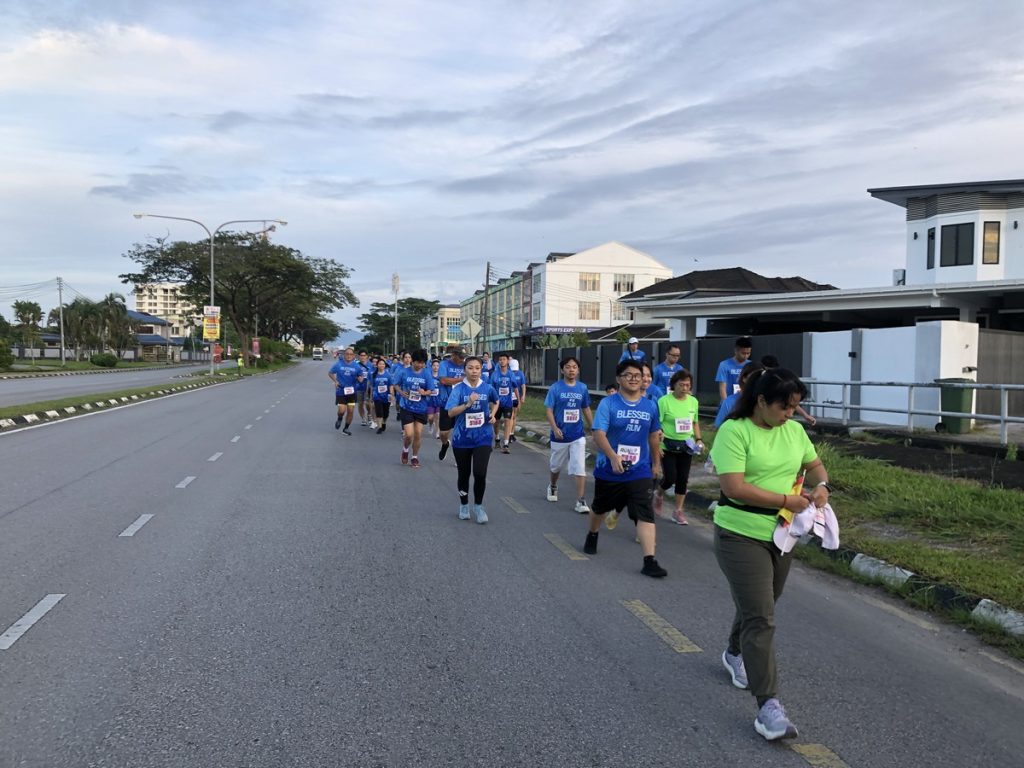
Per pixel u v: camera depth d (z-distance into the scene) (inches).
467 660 188.2
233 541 299.1
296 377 2231.8
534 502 402.6
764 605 156.3
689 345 831.1
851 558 282.4
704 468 492.7
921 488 359.6
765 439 159.2
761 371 162.7
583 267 2815.0
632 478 271.7
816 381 576.7
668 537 331.0
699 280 1779.0
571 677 179.8
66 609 217.9
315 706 161.6
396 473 487.2
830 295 955.3
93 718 154.3
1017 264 1035.9
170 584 242.5
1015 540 285.3
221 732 149.8
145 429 717.9
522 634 206.8
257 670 179.0
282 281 2618.1
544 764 141.2
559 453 384.2
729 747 149.3
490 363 732.0
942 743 153.7
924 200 1127.0
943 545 290.7
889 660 198.1
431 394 527.5
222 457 536.7
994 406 586.9
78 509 352.8
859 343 641.0
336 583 248.4
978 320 973.8
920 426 554.9
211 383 1738.4
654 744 149.6
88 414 877.8
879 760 146.3
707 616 225.8
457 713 160.2
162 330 4945.9
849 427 542.0
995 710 170.2
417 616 219.0
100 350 3513.8
